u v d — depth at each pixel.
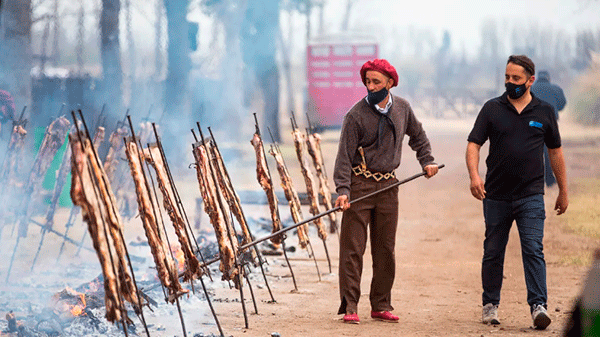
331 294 21.98
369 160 18.28
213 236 31.14
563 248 30.34
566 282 23.97
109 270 13.34
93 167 13.68
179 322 17.97
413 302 21.11
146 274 22.75
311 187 24.69
